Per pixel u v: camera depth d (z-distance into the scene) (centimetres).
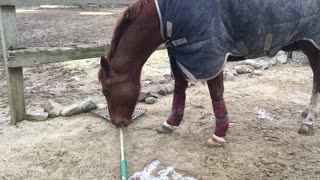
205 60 275
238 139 333
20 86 360
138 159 298
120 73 292
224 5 271
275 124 368
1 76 521
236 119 378
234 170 283
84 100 431
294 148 318
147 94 423
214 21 268
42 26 889
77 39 718
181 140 330
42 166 288
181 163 293
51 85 489
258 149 315
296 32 302
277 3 283
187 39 275
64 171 281
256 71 551
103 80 295
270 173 279
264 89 475
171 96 445
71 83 498
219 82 301
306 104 424
